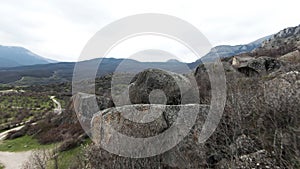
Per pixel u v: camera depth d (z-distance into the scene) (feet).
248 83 24.16
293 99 15.06
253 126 16.11
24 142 62.85
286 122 14.69
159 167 17.20
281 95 15.80
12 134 72.28
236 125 16.29
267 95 16.61
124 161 18.49
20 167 45.11
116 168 18.35
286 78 19.07
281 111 15.07
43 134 63.67
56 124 67.46
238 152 15.11
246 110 17.04
